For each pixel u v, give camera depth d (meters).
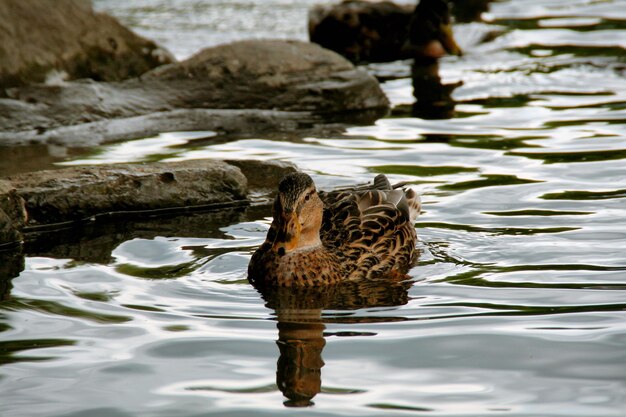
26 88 19.61
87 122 18.91
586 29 27.42
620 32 26.75
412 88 21.88
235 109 19.86
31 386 7.92
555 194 13.70
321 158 16.09
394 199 11.89
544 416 7.27
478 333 8.91
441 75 23.06
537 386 7.77
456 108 19.66
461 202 13.45
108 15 22.03
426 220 12.77
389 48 26.58
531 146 16.42
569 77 21.98
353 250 11.04
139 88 20.12
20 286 10.50
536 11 30.56
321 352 8.57
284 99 20.00
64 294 10.21
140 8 31.98
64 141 17.61
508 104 19.77
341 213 11.58
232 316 9.57
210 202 13.88
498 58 24.56
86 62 21.25
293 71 20.45
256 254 10.91
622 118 18.16
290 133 18.12
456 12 30.88
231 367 8.26
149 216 13.47
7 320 9.41
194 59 20.80
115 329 9.17
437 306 9.73
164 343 8.81
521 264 10.96
